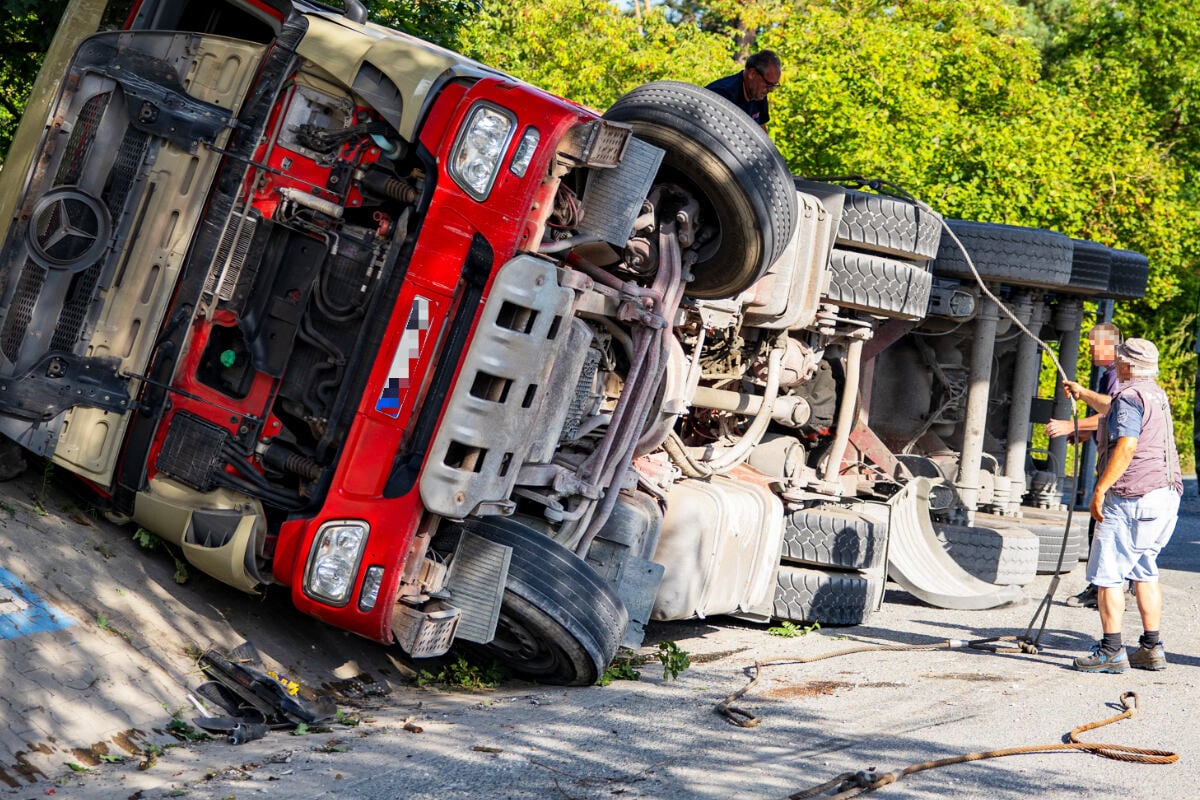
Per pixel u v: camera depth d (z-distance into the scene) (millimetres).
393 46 6789
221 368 6941
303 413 6832
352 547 6453
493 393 6477
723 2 25766
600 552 7883
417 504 6426
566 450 7852
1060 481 16656
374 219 6746
